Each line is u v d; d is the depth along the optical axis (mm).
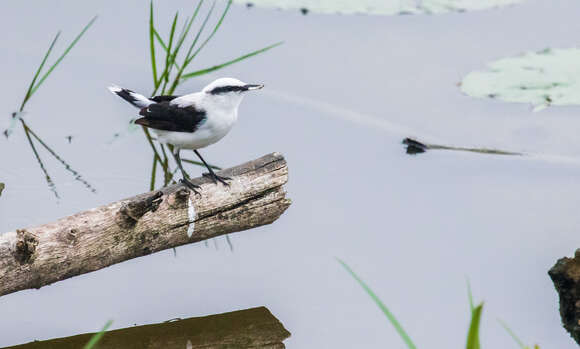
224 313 9875
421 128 14180
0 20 16625
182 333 9531
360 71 15734
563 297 9734
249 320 9750
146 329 9586
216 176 10352
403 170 13070
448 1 17219
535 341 9406
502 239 11234
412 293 10180
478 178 12828
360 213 11875
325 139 13867
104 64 15555
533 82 14688
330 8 16859
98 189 12281
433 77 15531
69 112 14344
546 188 12477
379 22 17375
